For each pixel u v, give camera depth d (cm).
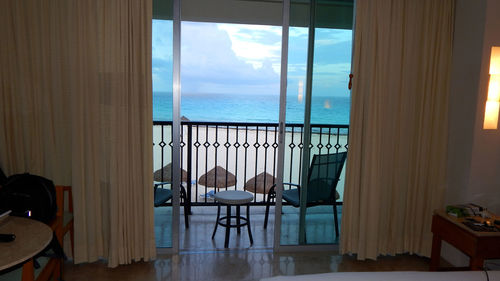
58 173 281
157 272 287
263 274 290
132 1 270
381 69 295
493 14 276
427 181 320
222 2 477
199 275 285
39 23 268
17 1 261
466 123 295
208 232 383
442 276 171
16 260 146
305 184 331
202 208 465
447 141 315
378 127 300
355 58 297
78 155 271
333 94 321
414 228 323
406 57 301
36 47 269
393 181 316
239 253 329
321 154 329
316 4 312
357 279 165
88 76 269
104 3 265
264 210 464
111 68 269
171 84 302
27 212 207
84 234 281
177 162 311
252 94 1065
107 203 284
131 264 299
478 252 231
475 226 240
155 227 320
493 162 294
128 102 277
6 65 267
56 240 196
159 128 307
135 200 285
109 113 273
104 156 278
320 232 339
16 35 265
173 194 315
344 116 325
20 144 277
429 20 304
